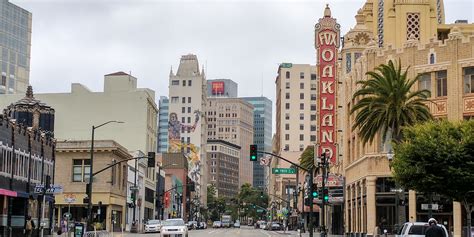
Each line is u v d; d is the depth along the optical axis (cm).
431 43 5659
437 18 6988
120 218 8269
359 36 7769
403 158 3875
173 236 4909
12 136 4978
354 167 6762
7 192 4744
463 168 3731
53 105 9612
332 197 7550
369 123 4691
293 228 13412
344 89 7369
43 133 5916
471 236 3869
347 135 7244
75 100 9638
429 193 3975
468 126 3803
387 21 6875
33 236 5397
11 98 9425
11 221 5175
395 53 5900
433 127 3869
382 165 5900
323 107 7644
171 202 13025
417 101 4638
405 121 4509
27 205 5322
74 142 7631
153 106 10300
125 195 8450
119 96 9631
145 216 10094
